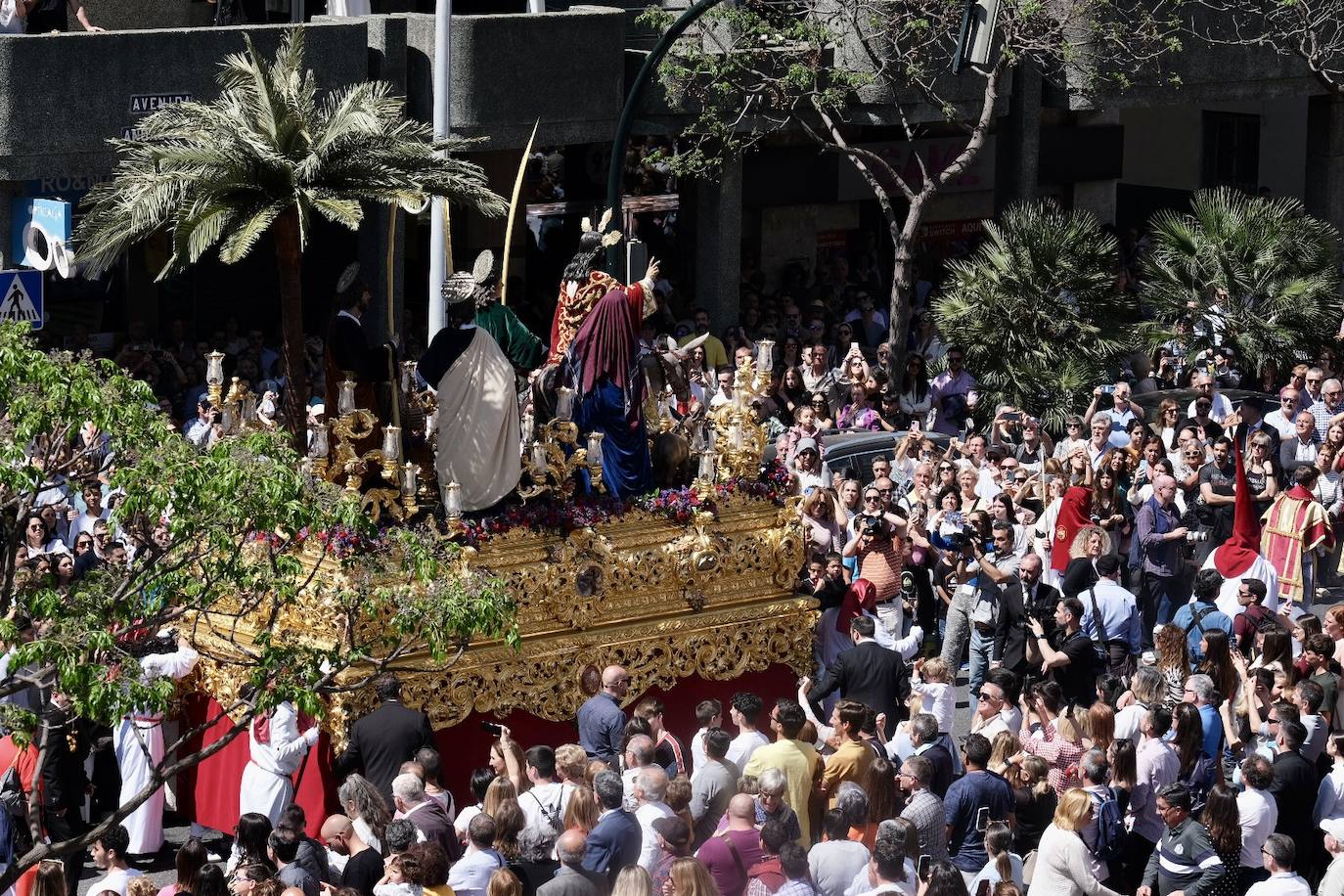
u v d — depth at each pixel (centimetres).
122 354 4316
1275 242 4831
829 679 2778
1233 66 5688
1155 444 3650
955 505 3431
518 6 5491
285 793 2561
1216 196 4991
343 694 2562
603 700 2578
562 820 2322
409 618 2189
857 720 2469
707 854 2156
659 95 4938
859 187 5872
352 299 2684
